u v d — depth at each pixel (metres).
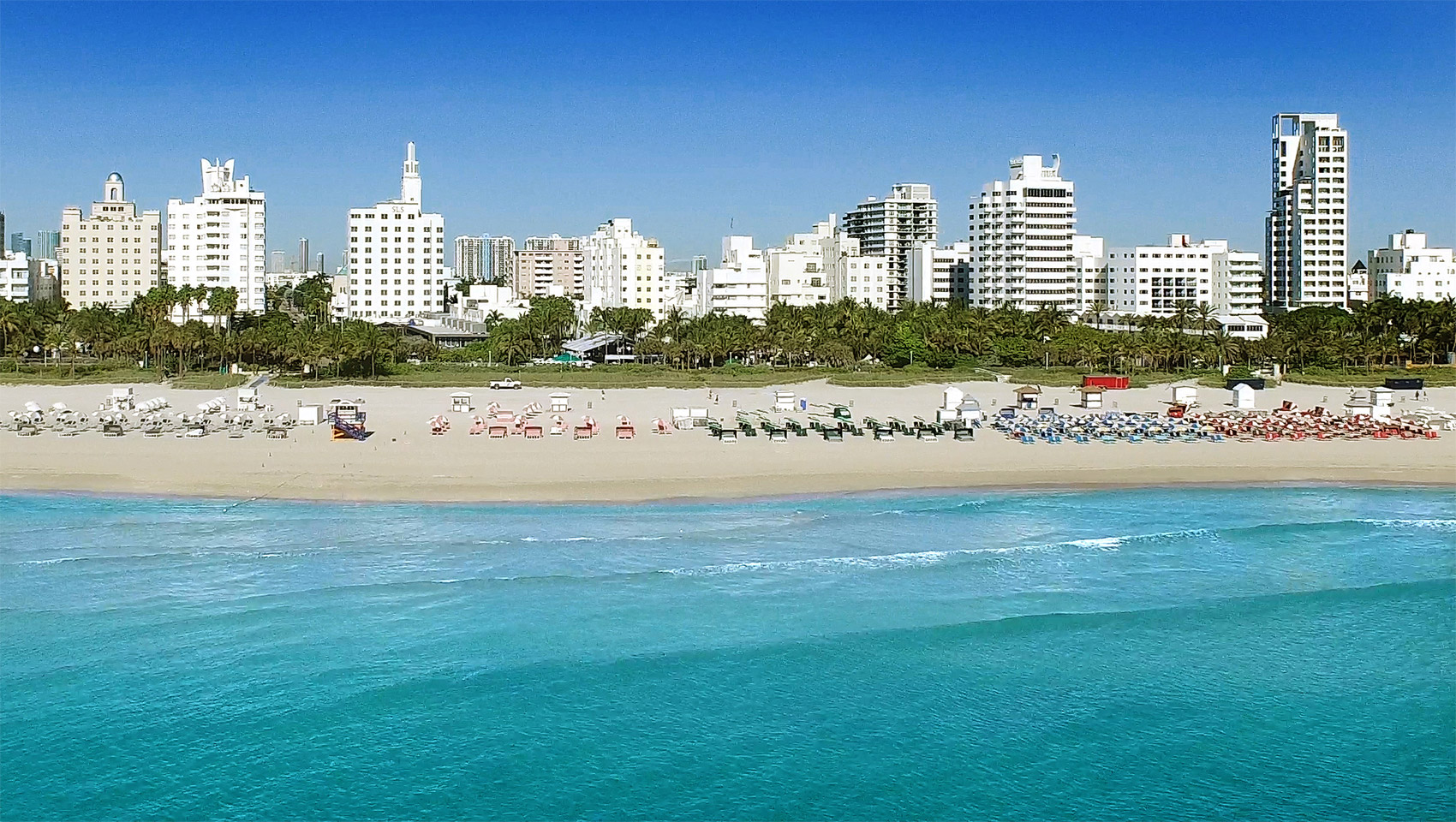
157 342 176.50
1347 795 36.47
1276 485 83.56
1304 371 192.50
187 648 46.19
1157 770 37.88
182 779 36.47
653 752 38.53
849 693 43.09
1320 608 52.78
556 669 44.53
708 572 57.41
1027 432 108.00
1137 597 54.50
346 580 55.47
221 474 81.88
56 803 35.06
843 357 195.75
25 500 73.44
